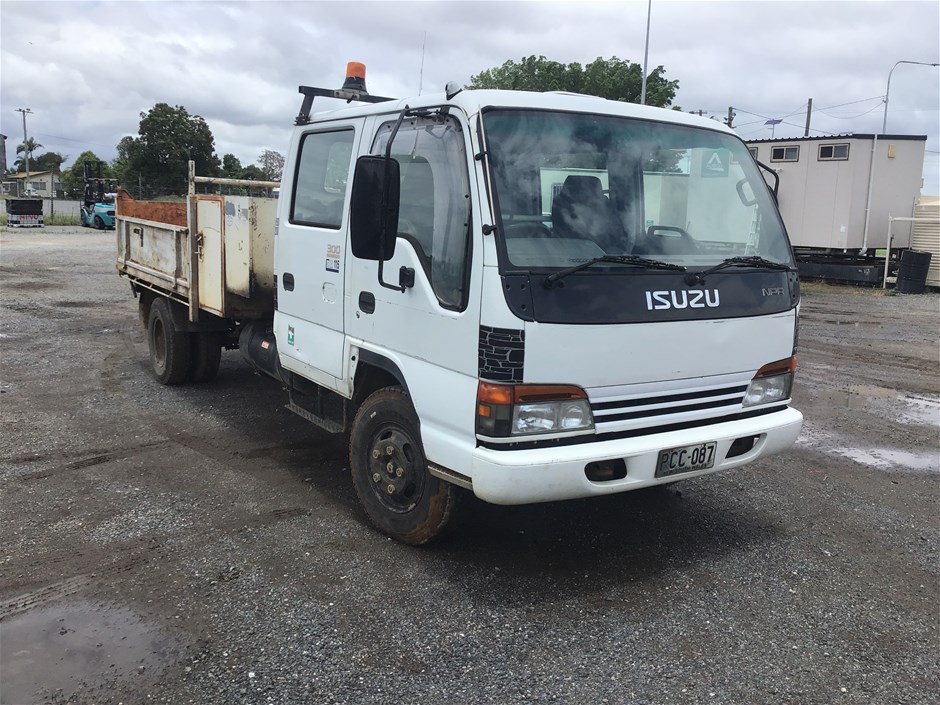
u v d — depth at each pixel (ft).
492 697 9.96
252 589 12.50
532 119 12.25
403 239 13.05
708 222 13.83
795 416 14.20
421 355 12.71
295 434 20.86
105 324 37.22
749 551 14.43
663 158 13.39
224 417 22.30
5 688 9.86
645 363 12.09
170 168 187.83
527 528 15.12
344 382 15.14
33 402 23.25
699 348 12.67
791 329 14.08
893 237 66.74
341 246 14.87
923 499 17.43
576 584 12.94
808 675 10.57
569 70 99.96
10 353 29.89
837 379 30.35
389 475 14.17
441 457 12.32
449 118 12.30
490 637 11.28
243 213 19.31
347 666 10.52
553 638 11.31
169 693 9.87
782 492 17.62
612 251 12.28
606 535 14.94
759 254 14.14
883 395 27.68
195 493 16.52
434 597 12.37
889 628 11.84
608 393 11.88
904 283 63.87
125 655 10.63
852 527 15.71
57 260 70.33
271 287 19.84
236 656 10.68
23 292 47.78
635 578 13.23
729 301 13.02
